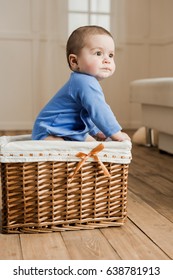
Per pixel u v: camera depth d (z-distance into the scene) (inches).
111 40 49.6
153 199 60.9
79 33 49.4
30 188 44.3
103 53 49.2
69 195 45.5
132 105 165.8
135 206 57.0
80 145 44.4
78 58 49.4
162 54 164.6
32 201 44.8
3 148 43.3
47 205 45.1
